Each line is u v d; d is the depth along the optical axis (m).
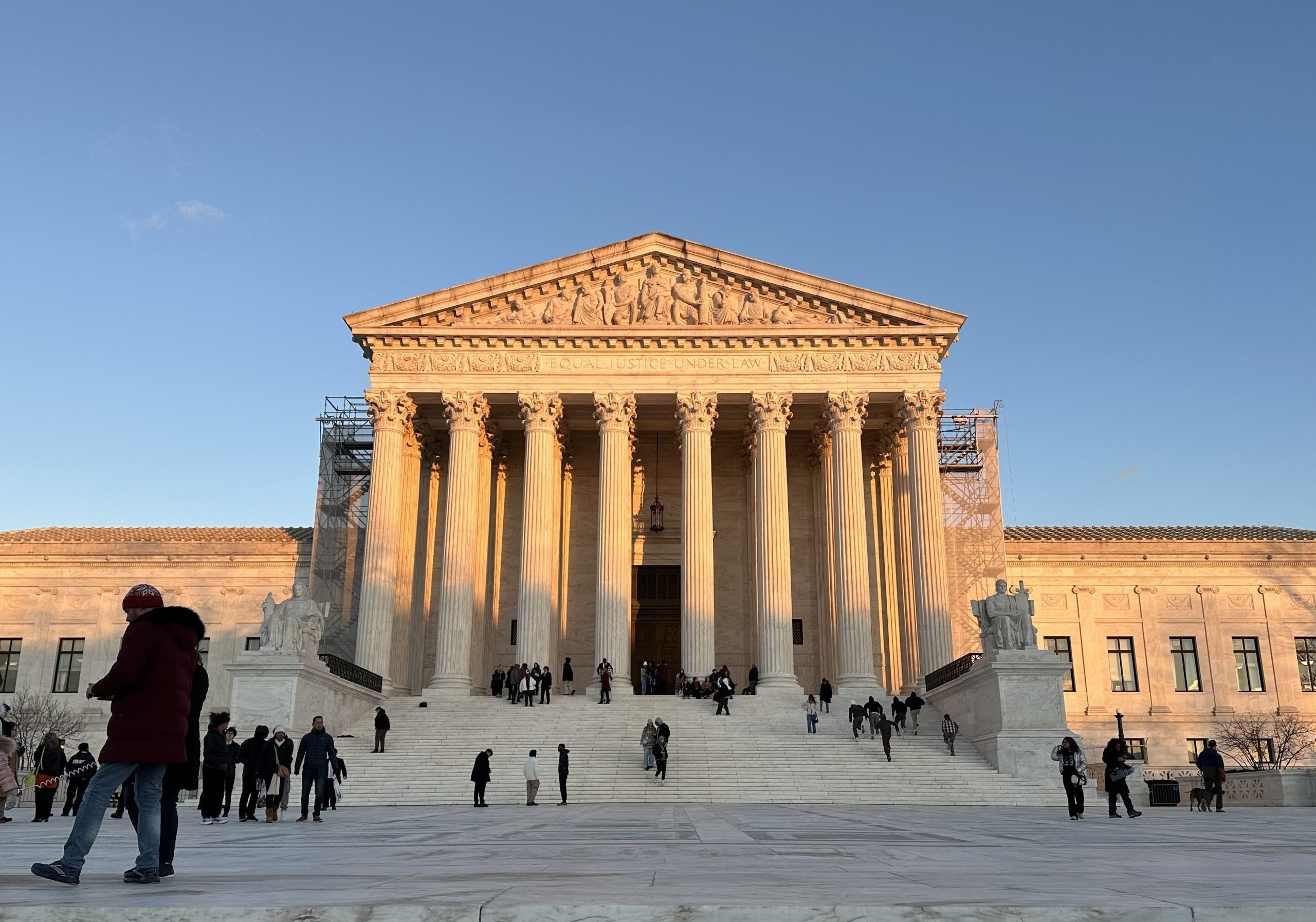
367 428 65.44
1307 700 64.69
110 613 65.81
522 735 44.69
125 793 15.55
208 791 24.56
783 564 53.44
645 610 63.81
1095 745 63.28
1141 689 64.88
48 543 66.69
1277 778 38.84
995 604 41.56
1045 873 10.11
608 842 16.52
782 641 52.28
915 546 53.91
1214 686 64.94
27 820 26.42
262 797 31.77
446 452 62.75
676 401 56.47
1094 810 32.66
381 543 54.12
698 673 52.16
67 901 6.96
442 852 14.16
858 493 54.12
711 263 57.00
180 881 9.19
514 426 61.84
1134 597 66.44
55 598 66.12
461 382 56.38
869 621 52.69
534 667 50.62
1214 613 66.12
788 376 56.06
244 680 40.38
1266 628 65.94
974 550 62.88
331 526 63.53
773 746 42.50
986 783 38.19
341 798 37.03
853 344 56.31
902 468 59.28
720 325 56.28
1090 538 68.75
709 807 33.31
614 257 57.12
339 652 61.59
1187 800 46.28
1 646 65.44
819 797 37.31
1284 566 66.88
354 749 43.09
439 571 61.03
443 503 62.12
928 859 12.35
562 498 62.72
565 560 62.25
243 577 66.25
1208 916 6.27
